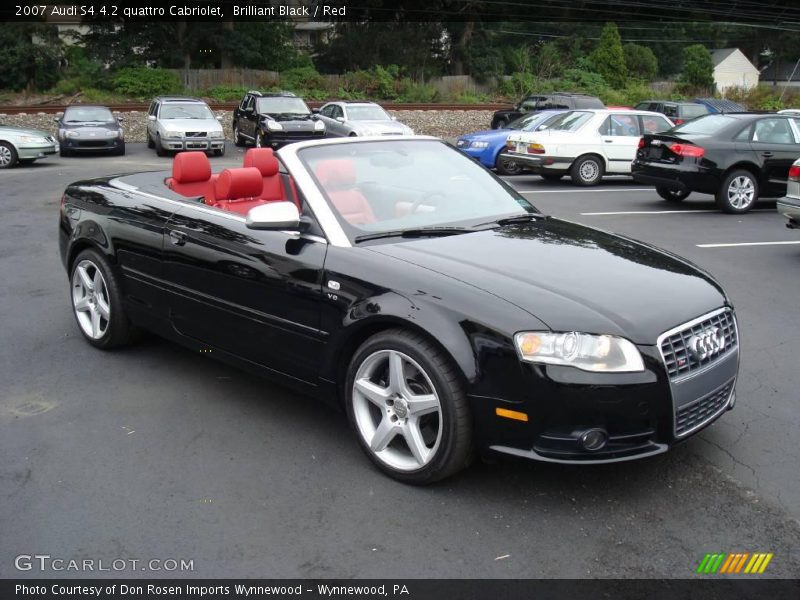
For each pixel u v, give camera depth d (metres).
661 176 11.84
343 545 2.94
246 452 3.71
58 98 34.53
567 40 53.75
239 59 41.94
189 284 4.28
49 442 3.81
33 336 5.47
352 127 20.94
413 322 3.18
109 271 4.89
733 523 3.09
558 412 2.95
